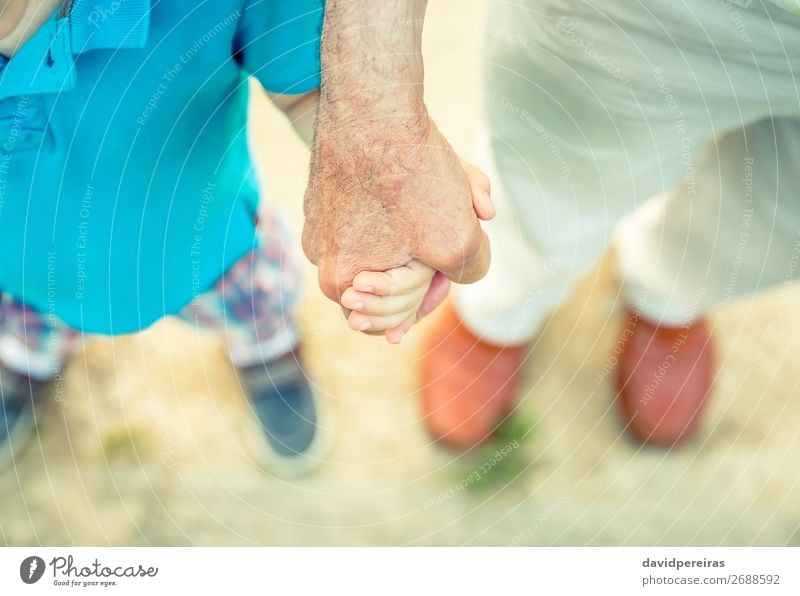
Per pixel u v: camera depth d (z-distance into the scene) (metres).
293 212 1.53
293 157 1.55
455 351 1.56
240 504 1.51
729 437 1.58
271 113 1.57
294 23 1.13
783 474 1.54
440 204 1.05
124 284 1.38
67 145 1.17
